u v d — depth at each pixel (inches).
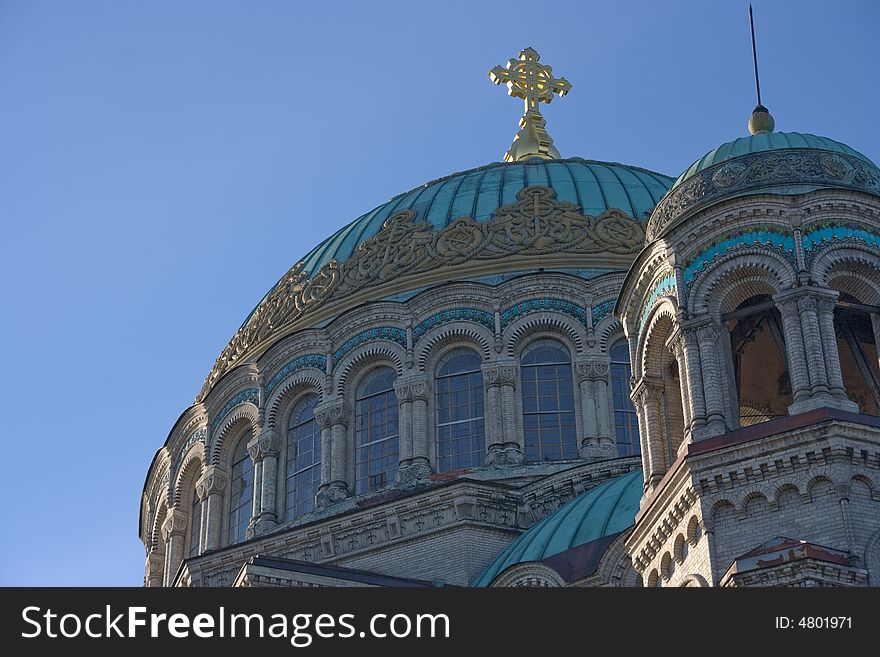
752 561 2185.0
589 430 3250.5
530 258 3427.7
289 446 3449.8
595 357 3309.5
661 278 2571.4
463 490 3043.8
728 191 2544.3
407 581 2822.3
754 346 2773.1
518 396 3289.9
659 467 2534.5
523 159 4050.2
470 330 3346.5
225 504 3521.2
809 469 2269.9
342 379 3398.1
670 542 2390.5
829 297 2436.0
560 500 3061.0
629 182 3671.3
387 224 3585.1
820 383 2358.5
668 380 2593.5
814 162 2546.8
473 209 3567.9
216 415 3577.8
